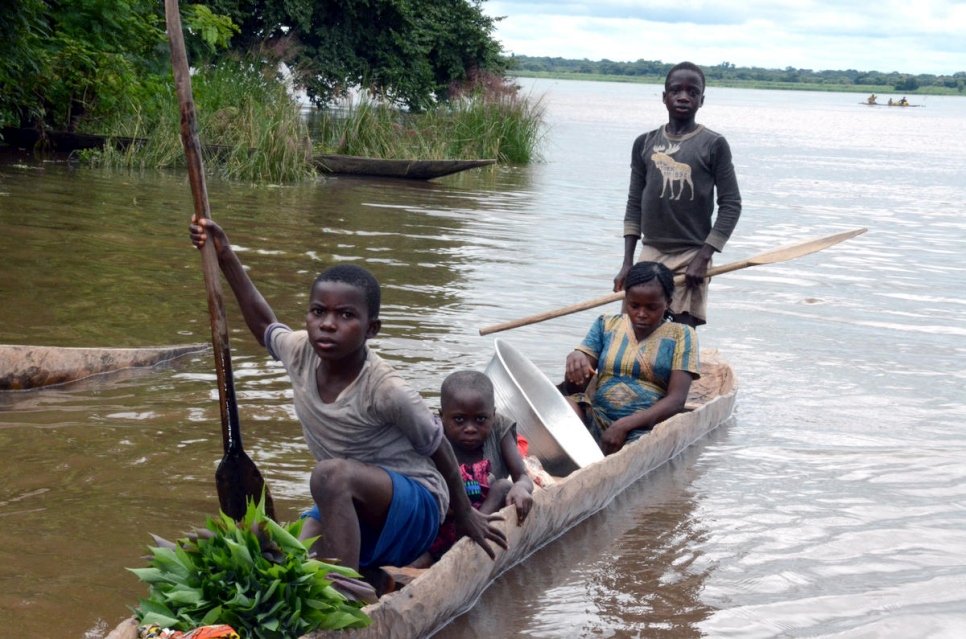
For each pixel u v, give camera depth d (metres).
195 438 5.43
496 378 5.53
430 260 10.91
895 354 8.35
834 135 53.53
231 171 16.92
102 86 17.78
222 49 24.58
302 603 3.13
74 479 4.82
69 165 16.36
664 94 6.97
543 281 10.27
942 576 4.40
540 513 4.44
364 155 20.45
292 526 3.30
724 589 4.24
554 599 4.11
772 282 11.23
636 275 6.00
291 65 26.11
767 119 74.88
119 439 5.35
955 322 9.62
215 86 19.73
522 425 5.38
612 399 6.03
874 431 6.43
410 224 13.44
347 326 3.56
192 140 3.89
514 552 4.32
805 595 4.20
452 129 23.48
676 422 5.76
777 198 20.17
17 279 8.55
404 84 28.09
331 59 27.12
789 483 5.51
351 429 3.73
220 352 3.97
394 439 3.80
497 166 23.05
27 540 4.19
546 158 26.36
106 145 17.00
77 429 5.45
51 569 3.96
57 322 7.43
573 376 6.09
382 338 7.57
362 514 3.74
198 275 9.23
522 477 4.54
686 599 4.14
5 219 11.12
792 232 15.13
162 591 3.15
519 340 7.96
